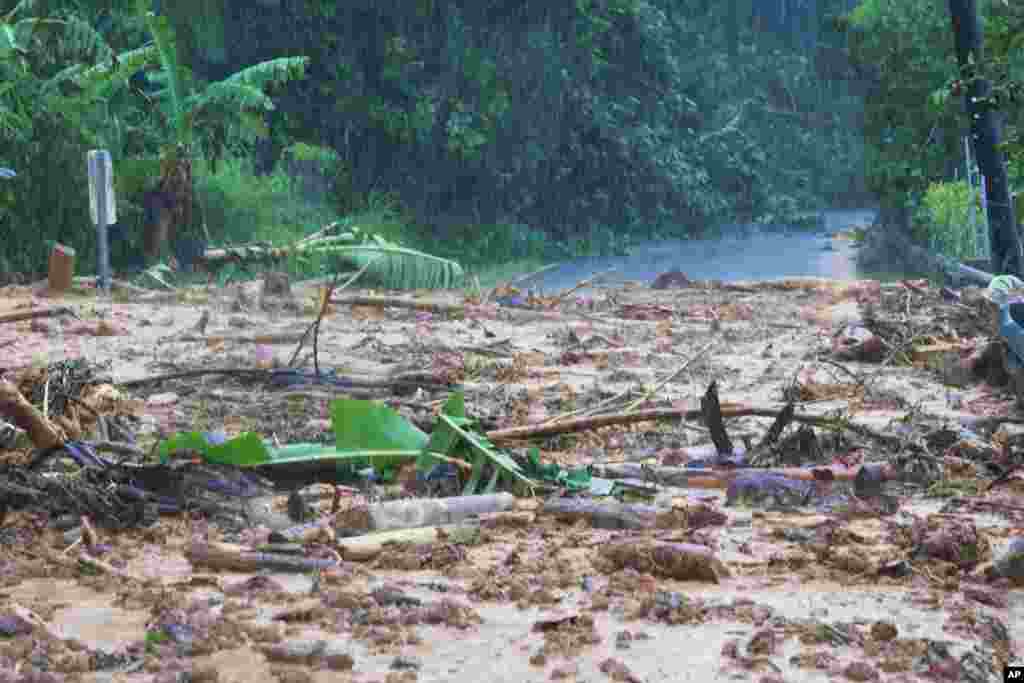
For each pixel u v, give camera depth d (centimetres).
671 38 6097
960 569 523
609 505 599
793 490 639
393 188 4294
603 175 5275
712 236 5812
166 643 418
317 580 496
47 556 525
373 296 1772
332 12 3919
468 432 680
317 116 4044
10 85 2569
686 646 420
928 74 3441
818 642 426
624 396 955
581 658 409
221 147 3294
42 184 2666
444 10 4262
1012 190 2108
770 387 1057
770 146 7156
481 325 1524
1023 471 712
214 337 1354
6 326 1455
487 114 4475
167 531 578
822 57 7438
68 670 395
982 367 1076
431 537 555
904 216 3572
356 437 695
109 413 830
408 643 423
